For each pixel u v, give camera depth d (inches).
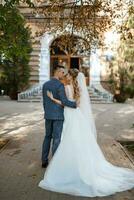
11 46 357.7
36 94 1102.4
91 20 454.0
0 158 341.1
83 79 294.5
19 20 360.8
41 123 589.9
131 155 367.6
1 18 346.3
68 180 255.6
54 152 293.3
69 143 263.9
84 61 1199.6
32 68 1197.1
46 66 1203.2
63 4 450.9
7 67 1112.2
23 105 932.6
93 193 239.6
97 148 274.1
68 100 279.0
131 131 521.3
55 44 499.8
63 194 241.6
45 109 301.1
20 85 1138.0
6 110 796.6
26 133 492.7
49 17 481.4
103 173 267.7
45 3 533.6
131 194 243.6
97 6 434.3
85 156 261.6
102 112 777.6
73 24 447.2
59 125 295.3
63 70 296.4
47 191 246.8
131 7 472.4
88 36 463.8
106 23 461.7
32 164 318.0
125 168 293.0
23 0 391.2
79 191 243.4
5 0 350.6
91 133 275.4
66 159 260.7
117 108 877.8
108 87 1179.3
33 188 252.4
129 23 546.3
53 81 297.4
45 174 262.8
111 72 1114.7
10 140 437.1
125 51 1064.8
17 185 258.7
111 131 521.3
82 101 287.0
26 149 382.3
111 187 250.7
